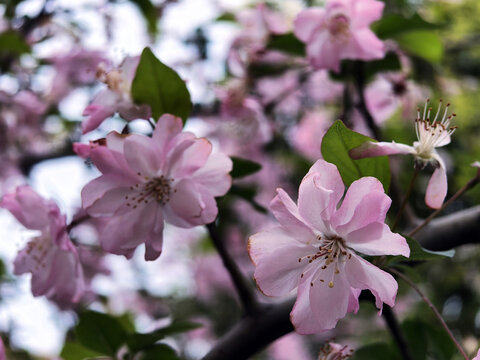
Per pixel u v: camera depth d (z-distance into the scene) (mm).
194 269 914
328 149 347
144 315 847
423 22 470
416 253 334
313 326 334
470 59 777
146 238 366
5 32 587
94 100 383
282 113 673
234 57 574
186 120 383
